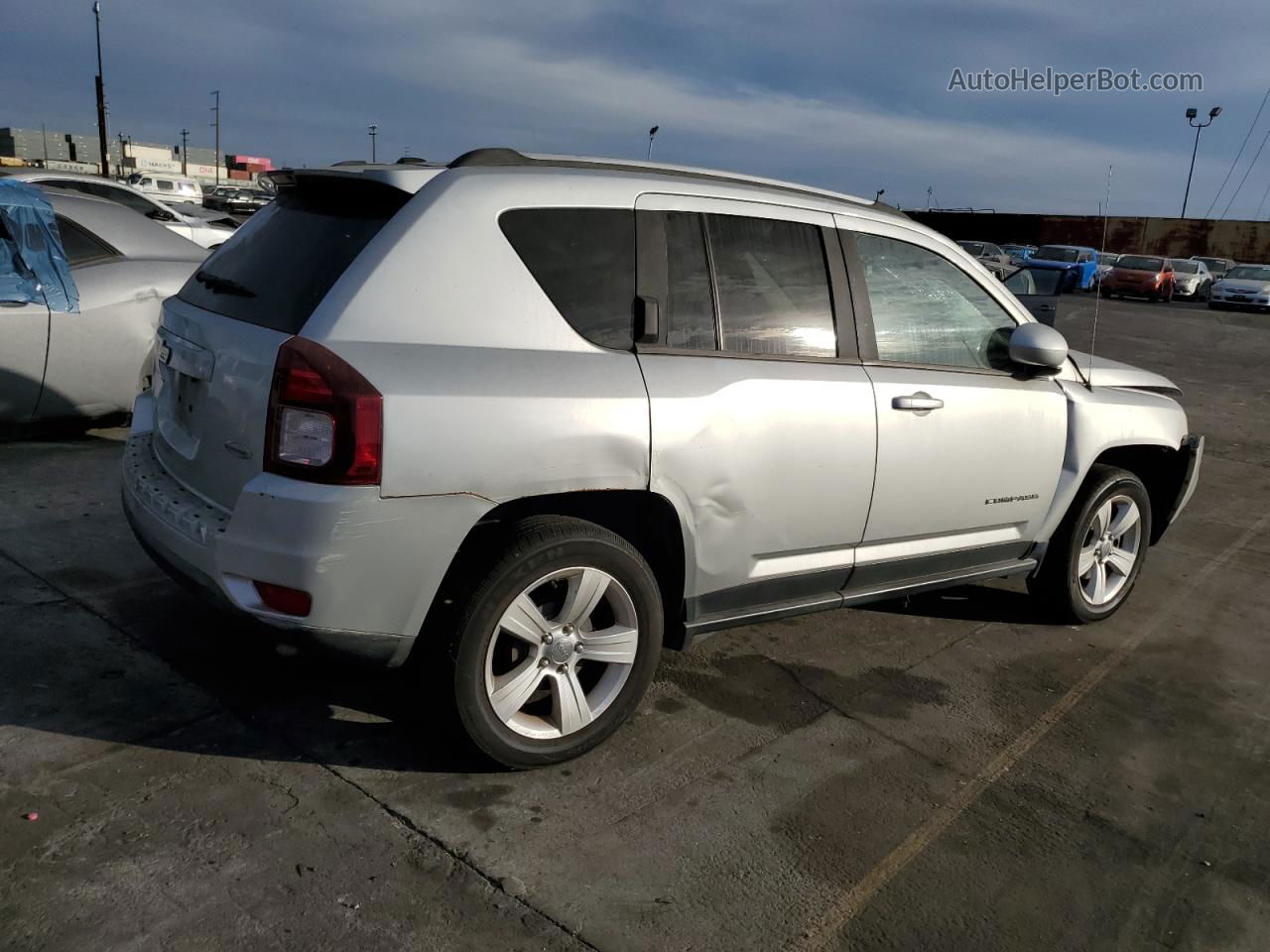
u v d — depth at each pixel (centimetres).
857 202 385
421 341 271
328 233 293
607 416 290
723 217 333
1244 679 424
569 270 298
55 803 267
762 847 279
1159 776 338
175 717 314
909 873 274
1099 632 465
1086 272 2959
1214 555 602
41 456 580
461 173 292
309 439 255
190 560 280
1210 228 4256
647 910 249
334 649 269
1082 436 432
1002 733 359
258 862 252
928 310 390
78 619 372
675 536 319
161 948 222
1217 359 1669
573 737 305
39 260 584
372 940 230
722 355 326
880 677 396
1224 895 277
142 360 625
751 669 392
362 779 292
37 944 220
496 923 240
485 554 279
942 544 398
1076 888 275
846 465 349
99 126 4122
